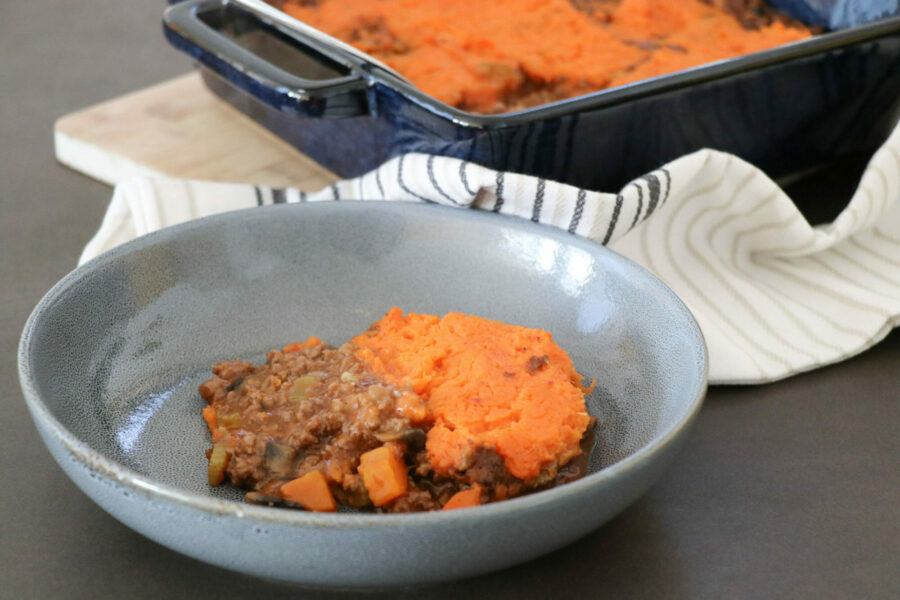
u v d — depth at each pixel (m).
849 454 0.54
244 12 0.69
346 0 0.77
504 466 0.49
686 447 0.54
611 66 0.70
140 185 0.64
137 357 0.56
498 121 0.59
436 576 0.45
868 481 0.53
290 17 0.67
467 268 0.59
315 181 0.71
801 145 0.70
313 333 0.59
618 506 0.46
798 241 0.63
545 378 0.51
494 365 0.52
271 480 0.50
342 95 0.62
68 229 0.70
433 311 0.59
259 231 0.59
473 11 0.76
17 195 0.73
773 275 0.64
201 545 0.44
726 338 0.59
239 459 0.50
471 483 0.48
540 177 0.61
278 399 0.52
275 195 0.65
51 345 0.52
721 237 0.64
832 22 0.75
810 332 0.60
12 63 0.94
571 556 0.49
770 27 0.76
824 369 0.59
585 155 0.62
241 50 0.64
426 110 0.60
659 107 0.62
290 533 0.43
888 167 0.64
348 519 0.43
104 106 0.79
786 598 0.48
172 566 0.48
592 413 0.54
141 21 1.05
